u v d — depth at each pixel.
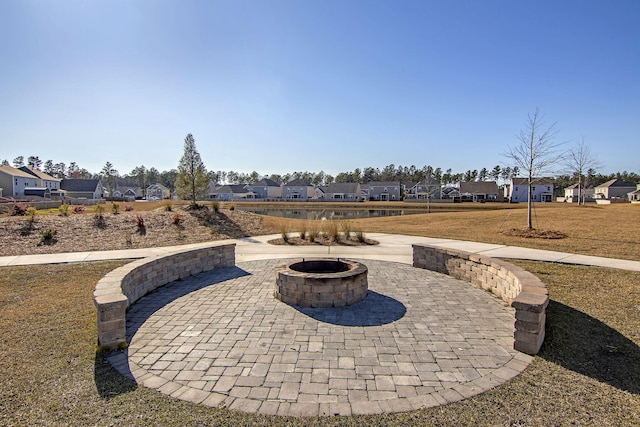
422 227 17.44
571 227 14.90
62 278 7.11
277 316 5.03
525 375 3.39
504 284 5.73
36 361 3.63
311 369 3.53
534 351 3.82
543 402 2.95
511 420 2.72
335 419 2.74
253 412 2.82
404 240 12.81
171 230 13.25
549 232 13.34
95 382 3.25
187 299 5.84
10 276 7.22
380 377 3.38
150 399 2.99
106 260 8.82
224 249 8.34
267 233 14.77
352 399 3.01
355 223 17.34
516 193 58.47
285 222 17.97
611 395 3.04
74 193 58.25
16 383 3.21
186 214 15.35
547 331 4.39
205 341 4.19
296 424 2.68
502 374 3.42
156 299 5.83
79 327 4.53
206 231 13.77
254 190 75.88
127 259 8.95
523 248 10.70
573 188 61.06
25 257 9.18
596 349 3.91
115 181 81.75
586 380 3.29
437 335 4.38
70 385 3.19
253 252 10.42
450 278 7.23
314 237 12.70
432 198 66.25
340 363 3.66
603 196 57.91
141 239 11.82
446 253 7.54
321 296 5.40
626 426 2.64
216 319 4.92
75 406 2.87
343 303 5.48
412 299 5.83
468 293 6.17
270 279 7.17
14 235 10.85
